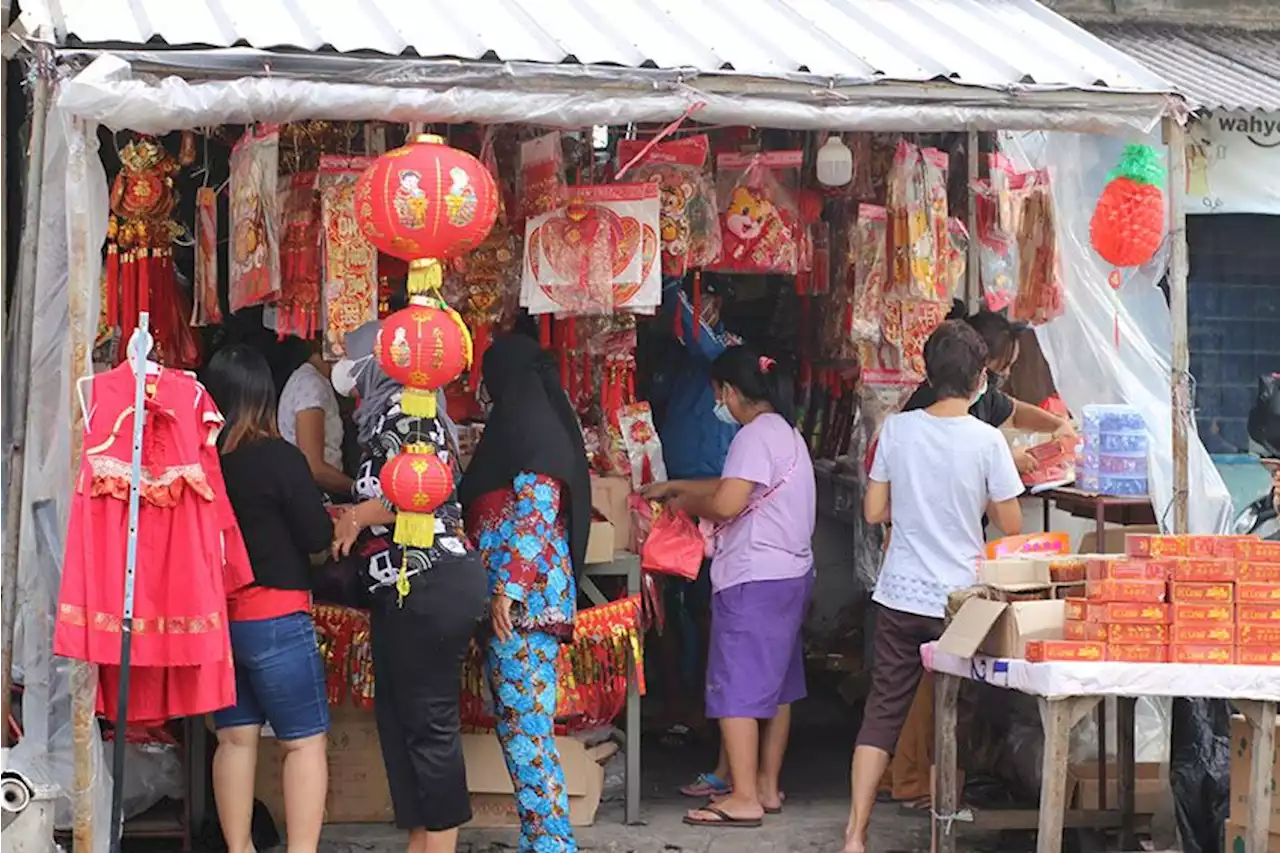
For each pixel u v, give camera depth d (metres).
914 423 5.49
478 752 5.69
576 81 4.82
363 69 4.63
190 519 4.59
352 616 5.61
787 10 5.82
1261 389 6.91
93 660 4.45
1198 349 7.75
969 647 4.80
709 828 5.83
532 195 5.69
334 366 5.53
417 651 4.91
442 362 4.73
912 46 5.51
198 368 6.26
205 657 4.57
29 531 4.76
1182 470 5.58
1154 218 5.90
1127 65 5.60
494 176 5.86
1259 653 4.77
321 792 5.04
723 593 5.92
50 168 4.60
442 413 5.19
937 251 6.12
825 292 6.68
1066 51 5.75
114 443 4.49
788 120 5.04
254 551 4.91
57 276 4.67
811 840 5.76
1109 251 5.97
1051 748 4.70
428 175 4.65
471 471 5.26
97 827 4.66
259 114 4.59
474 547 5.22
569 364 6.32
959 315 6.71
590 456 6.27
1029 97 5.22
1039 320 6.45
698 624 7.25
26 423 4.76
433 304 4.79
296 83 4.58
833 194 6.38
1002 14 6.17
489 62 4.75
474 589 4.95
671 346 6.98
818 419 7.26
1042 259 6.41
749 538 5.89
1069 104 5.27
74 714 4.50
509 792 5.69
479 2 5.41
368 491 4.99
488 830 5.70
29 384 4.73
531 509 5.12
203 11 4.93
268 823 5.61
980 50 5.57
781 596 5.89
